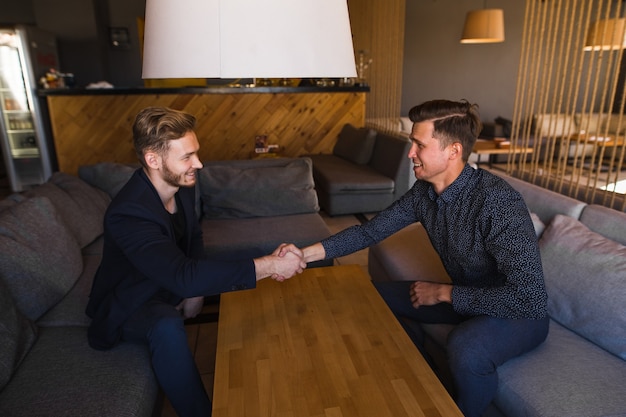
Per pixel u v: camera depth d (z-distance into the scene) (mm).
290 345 1327
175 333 1422
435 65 7512
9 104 5094
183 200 1653
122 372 1395
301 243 2441
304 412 1061
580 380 1308
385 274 2260
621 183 2385
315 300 1597
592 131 6406
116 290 1488
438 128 1380
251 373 1200
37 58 5188
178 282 1276
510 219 1339
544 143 6039
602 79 7102
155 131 1345
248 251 2387
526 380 1323
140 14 6664
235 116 4871
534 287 1301
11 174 5270
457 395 1390
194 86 4965
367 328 1415
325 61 853
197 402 1454
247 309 1538
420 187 1657
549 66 2500
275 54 802
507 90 7742
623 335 1400
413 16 7250
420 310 1709
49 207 1969
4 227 1680
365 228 1724
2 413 1214
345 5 895
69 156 4746
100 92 4535
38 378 1355
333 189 3973
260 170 2904
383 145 4348
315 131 5121
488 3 7320
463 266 1512
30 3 6195
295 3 805
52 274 1754
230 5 771
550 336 1543
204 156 4930
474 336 1366
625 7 6508
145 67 869
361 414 1054
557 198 1939
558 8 2234
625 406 1208
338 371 1206
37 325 1643
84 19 6254
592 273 1533
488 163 6590
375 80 5477
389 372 1202
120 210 1364
